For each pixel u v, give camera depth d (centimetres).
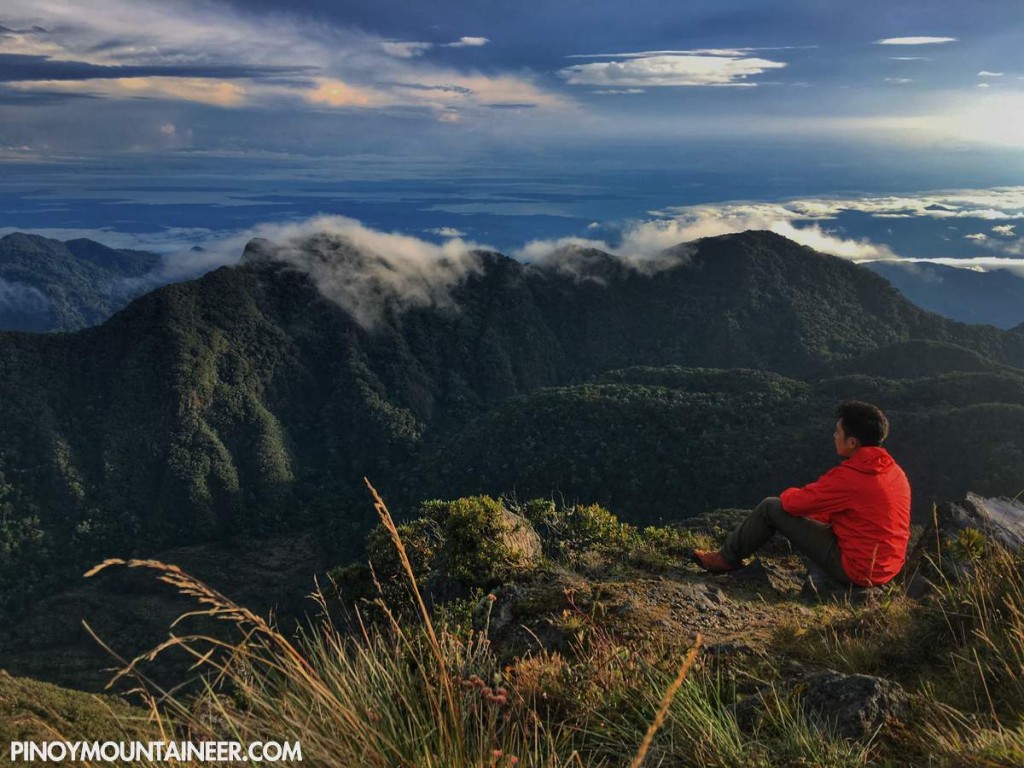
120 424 16088
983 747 205
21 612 10262
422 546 776
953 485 7919
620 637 372
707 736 232
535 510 812
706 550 613
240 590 11044
